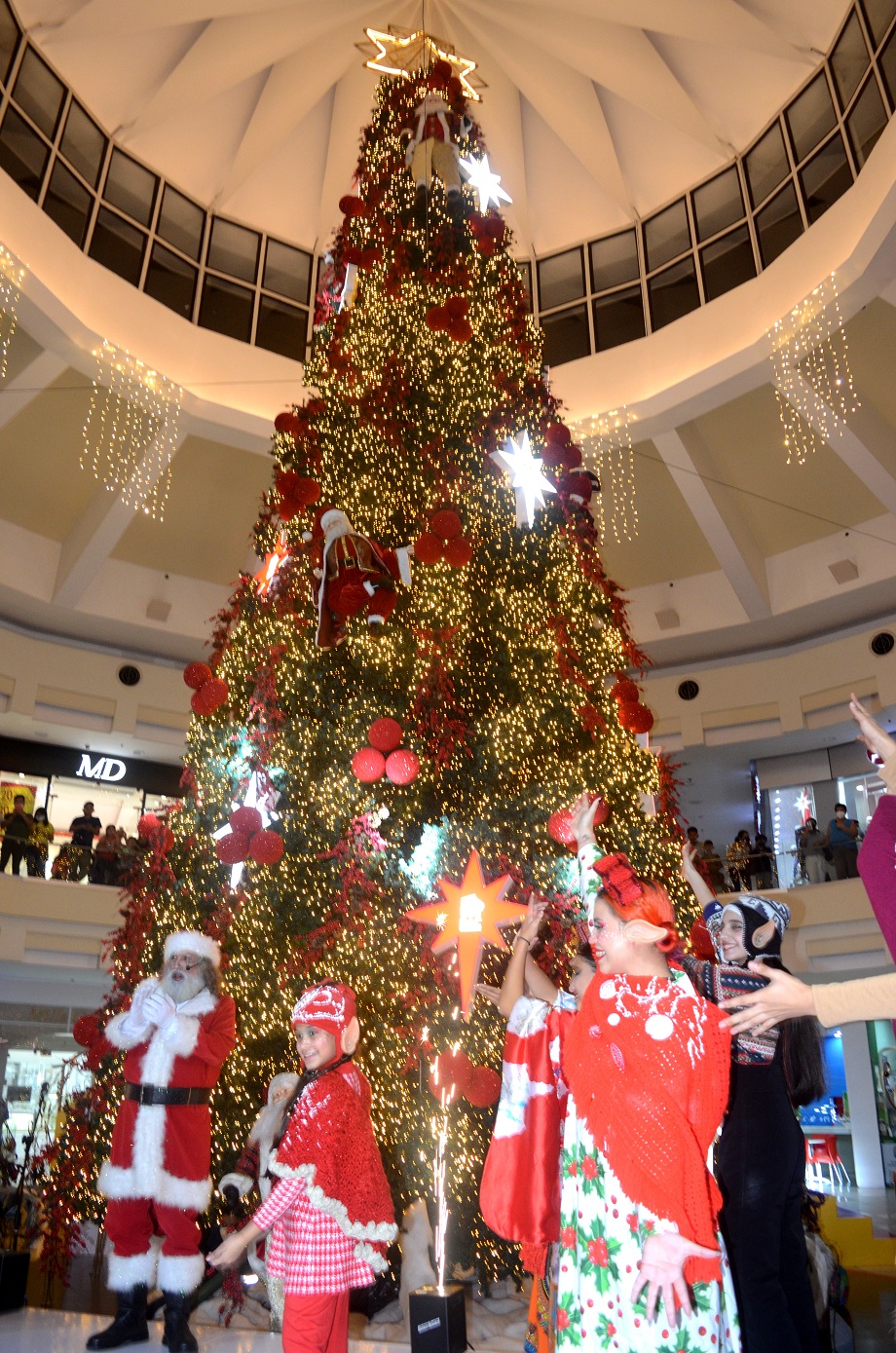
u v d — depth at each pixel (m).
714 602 14.36
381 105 7.36
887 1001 1.87
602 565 6.33
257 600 5.83
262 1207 3.07
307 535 5.73
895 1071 13.46
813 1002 1.94
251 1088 4.92
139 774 15.90
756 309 12.30
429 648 5.23
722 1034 2.38
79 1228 5.15
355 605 4.94
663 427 12.66
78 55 11.63
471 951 4.23
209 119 13.12
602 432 12.84
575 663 5.65
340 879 4.93
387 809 5.16
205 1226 4.81
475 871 4.38
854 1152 13.36
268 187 13.92
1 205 10.80
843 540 13.48
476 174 6.81
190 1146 4.02
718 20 11.63
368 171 7.05
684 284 13.30
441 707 5.18
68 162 11.91
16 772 14.92
